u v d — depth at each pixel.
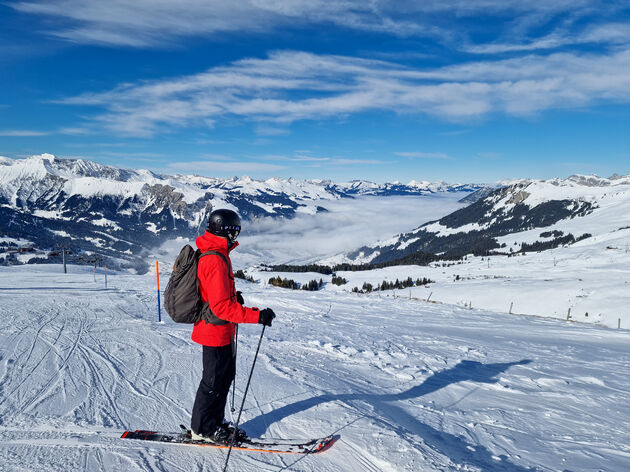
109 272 44.34
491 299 36.22
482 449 3.38
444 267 80.50
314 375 5.32
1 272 32.12
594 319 28.25
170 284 2.83
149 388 4.43
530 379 6.21
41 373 4.99
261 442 2.99
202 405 2.91
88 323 8.93
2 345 6.59
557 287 36.59
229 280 2.75
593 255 65.50
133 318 9.90
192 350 6.36
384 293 42.19
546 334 12.72
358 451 2.89
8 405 3.81
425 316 15.27
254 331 9.19
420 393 5.05
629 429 4.25
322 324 11.30
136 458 2.70
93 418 3.48
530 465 3.14
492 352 8.56
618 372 7.28
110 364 5.46
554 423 4.29
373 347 8.05
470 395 5.15
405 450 2.88
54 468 2.53
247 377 5.01
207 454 2.82
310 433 3.21
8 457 2.68
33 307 11.64
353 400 4.25
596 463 3.30
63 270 42.00
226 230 2.78
